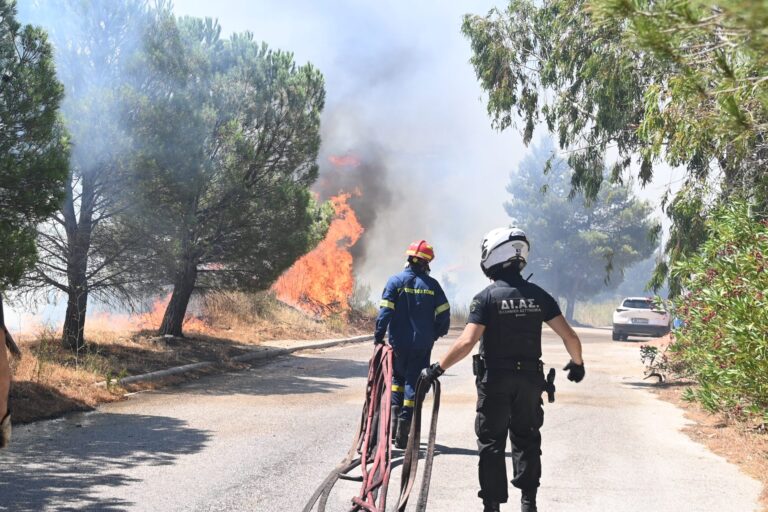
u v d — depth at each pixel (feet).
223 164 51.08
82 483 20.61
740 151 18.52
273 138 55.36
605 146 57.36
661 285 49.60
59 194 31.07
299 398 37.88
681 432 30.40
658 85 24.26
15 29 31.89
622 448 26.86
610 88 49.01
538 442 16.26
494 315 16.11
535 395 16.11
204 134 46.42
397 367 25.30
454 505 18.95
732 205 31.63
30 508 18.15
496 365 16.10
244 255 54.24
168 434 27.89
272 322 77.10
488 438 16.08
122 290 45.42
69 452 24.43
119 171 41.91
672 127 22.63
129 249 44.78
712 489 21.12
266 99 54.13
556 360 64.23
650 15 8.80
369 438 17.53
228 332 66.74
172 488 20.31
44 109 31.30
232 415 32.42
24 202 29.96
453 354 15.70
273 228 54.19
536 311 16.31
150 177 42.29
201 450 25.22
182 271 50.08
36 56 32.40
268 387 41.93
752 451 25.86
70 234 42.88
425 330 25.20
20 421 29.17
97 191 42.93
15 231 29.58
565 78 57.06
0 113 29.50
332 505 18.85
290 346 64.69
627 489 20.95
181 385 41.39
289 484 20.92
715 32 8.93
